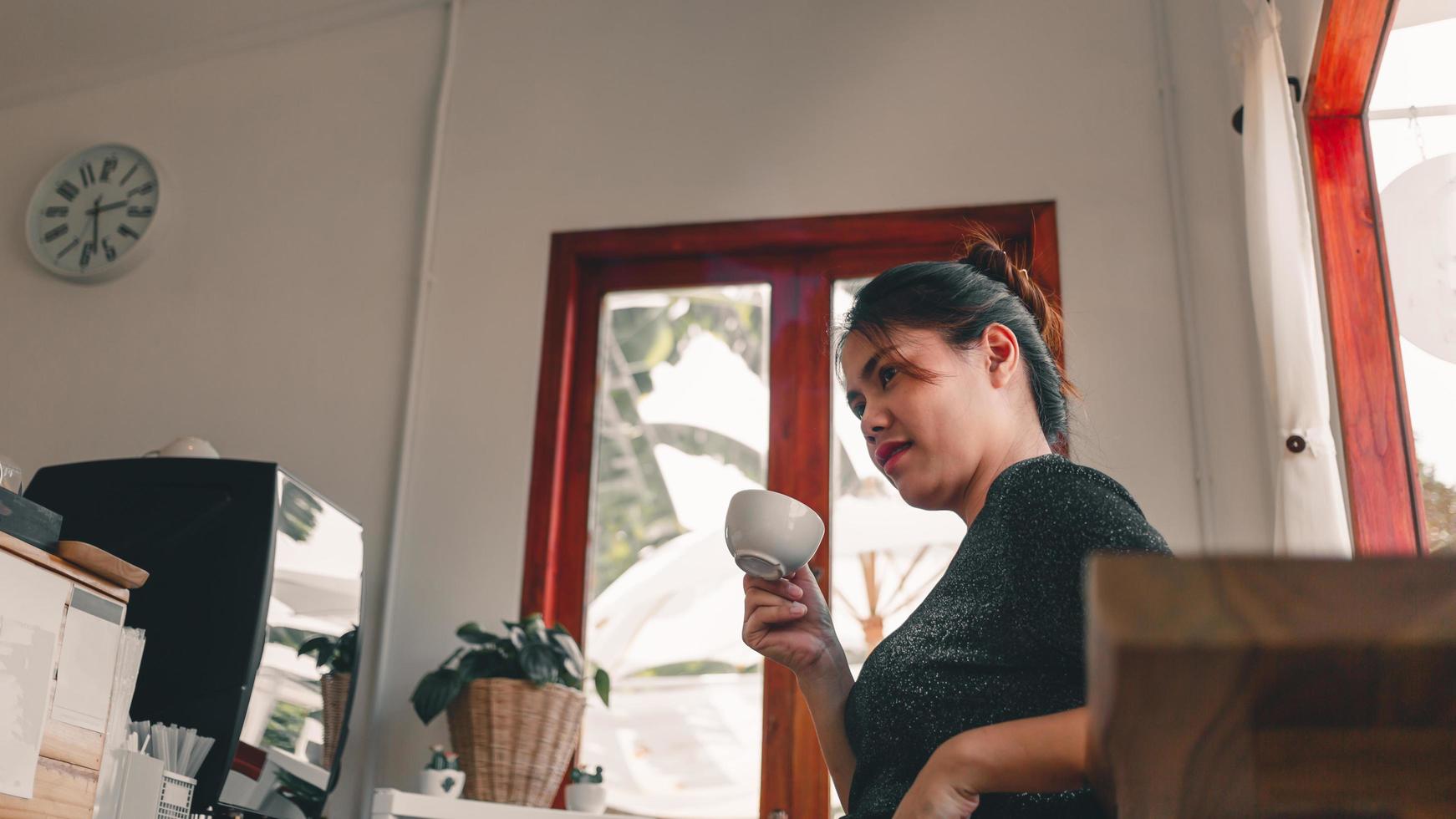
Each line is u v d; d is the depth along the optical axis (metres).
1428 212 2.28
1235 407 2.92
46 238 3.79
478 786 2.72
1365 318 2.53
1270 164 2.51
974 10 3.42
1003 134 3.29
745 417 3.30
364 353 3.46
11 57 3.97
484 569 3.17
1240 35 2.97
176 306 3.65
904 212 3.27
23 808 1.35
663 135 3.50
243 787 2.21
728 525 1.21
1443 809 0.29
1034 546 0.84
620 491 3.30
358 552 2.73
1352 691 0.28
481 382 3.37
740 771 2.99
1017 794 0.80
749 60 3.52
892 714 0.88
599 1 3.70
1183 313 3.03
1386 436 2.45
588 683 3.14
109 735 1.64
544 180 3.54
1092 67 3.30
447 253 3.52
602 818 2.61
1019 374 1.07
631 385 3.39
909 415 1.03
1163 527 2.87
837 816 2.91
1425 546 2.32
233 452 3.43
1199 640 0.27
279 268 3.62
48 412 3.60
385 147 3.70
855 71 3.44
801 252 3.38
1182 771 0.31
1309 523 2.28
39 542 1.41
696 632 3.14
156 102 3.94
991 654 0.84
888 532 3.10
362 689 3.08
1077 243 3.14
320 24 3.86
